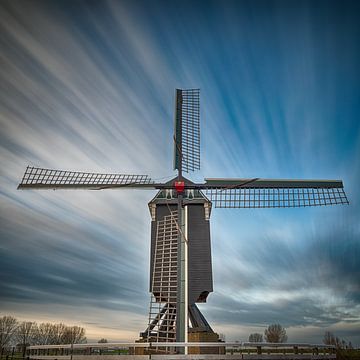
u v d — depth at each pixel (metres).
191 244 22.16
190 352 18.73
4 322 62.12
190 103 29.16
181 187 23.84
